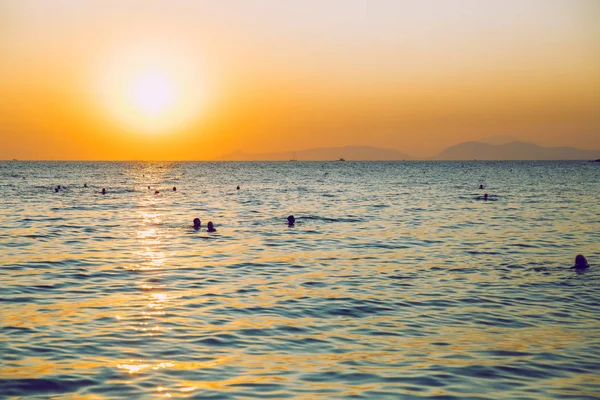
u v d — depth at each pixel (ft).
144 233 112.98
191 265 78.59
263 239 105.29
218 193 254.27
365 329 48.98
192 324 49.80
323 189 287.69
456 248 95.61
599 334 47.96
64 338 45.34
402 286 65.87
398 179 419.95
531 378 38.09
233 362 40.50
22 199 207.51
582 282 68.18
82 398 34.12
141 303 57.06
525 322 51.49
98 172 605.31
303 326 49.70
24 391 35.04
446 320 51.96
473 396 34.99
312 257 85.87
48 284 65.46
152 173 583.58
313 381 37.06
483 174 531.09
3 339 44.91
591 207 179.22
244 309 55.16
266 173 590.55
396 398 34.50
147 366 39.47
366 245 98.48
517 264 80.53
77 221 133.90
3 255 85.05
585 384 37.14
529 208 175.83
